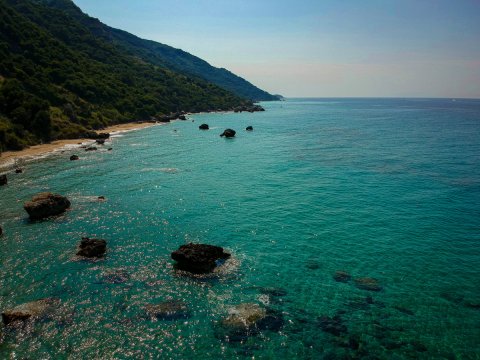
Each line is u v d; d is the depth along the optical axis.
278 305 23.12
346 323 21.42
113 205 41.88
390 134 108.69
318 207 41.19
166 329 20.73
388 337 20.22
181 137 103.19
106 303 23.09
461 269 27.50
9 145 74.38
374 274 26.88
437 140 92.44
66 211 39.69
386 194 45.56
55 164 63.41
